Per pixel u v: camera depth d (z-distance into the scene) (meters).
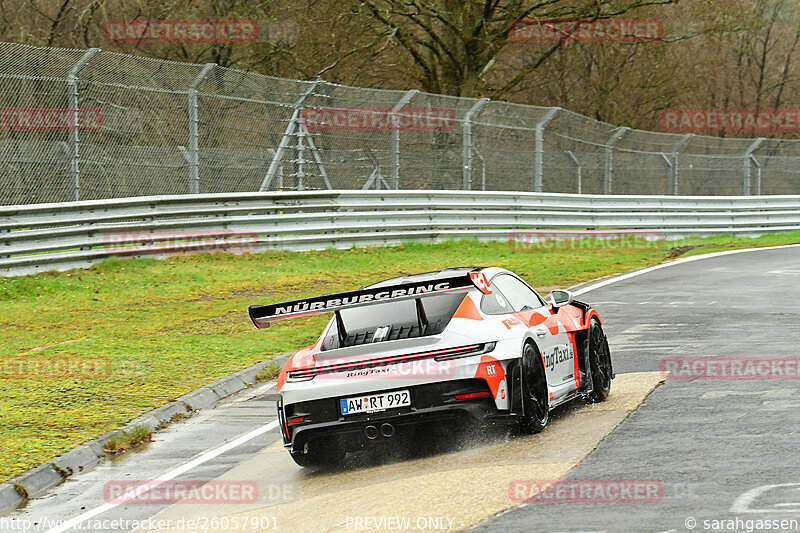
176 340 35.28
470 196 65.19
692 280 48.28
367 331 20.30
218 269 50.00
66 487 20.78
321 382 19.31
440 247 61.78
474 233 64.94
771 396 22.05
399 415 18.89
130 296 43.59
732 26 90.88
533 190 69.50
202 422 25.83
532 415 19.80
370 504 16.34
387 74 91.81
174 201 50.94
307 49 80.88
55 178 46.53
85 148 47.53
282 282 47.38
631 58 114.44
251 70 80.44
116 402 27.22
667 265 55.56
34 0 76.44
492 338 19.31
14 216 44.75
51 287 44.47
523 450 18.89
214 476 20.55
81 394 28.14
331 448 20.41
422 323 19.80
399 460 19.78
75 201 47.12
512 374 19.20
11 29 77.12
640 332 33.59
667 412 21.14
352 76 89.00
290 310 18.81
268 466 20.95
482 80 92.75
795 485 15.02
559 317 22.64
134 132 49.56
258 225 55.16
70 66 47.00
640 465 16.92
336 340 20.38
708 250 64.19
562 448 18.67
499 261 56.62
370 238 59.97
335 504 16.78
